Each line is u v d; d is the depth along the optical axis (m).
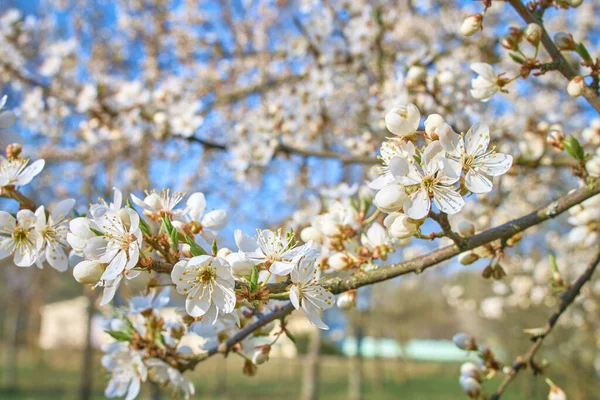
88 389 11.70
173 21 8.06
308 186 5.65
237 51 7.22
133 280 1.82
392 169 1.66
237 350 2.30
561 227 9.10
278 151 5.16
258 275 1.71
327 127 5.58
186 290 1.64
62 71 6.08
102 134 5.32
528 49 4.50
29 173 2.12
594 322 9.98
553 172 6.00
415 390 21.20
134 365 2.28
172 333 2.31
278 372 23.88
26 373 22.80
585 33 7.89
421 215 1.66
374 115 4.59
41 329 33.84
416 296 24.31
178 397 2.35
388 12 5.77
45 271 15.87
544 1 2.41
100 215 1.74
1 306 25.83
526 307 10.28
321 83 5.17
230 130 6.97
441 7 6.31
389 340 36.22
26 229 2.04
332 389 19.86
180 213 2.02
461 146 1.72
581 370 12.30
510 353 16.25
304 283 1.75
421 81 3.70
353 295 2.24
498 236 1.94
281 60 6.26
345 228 2.29
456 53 6.04
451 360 34.31
